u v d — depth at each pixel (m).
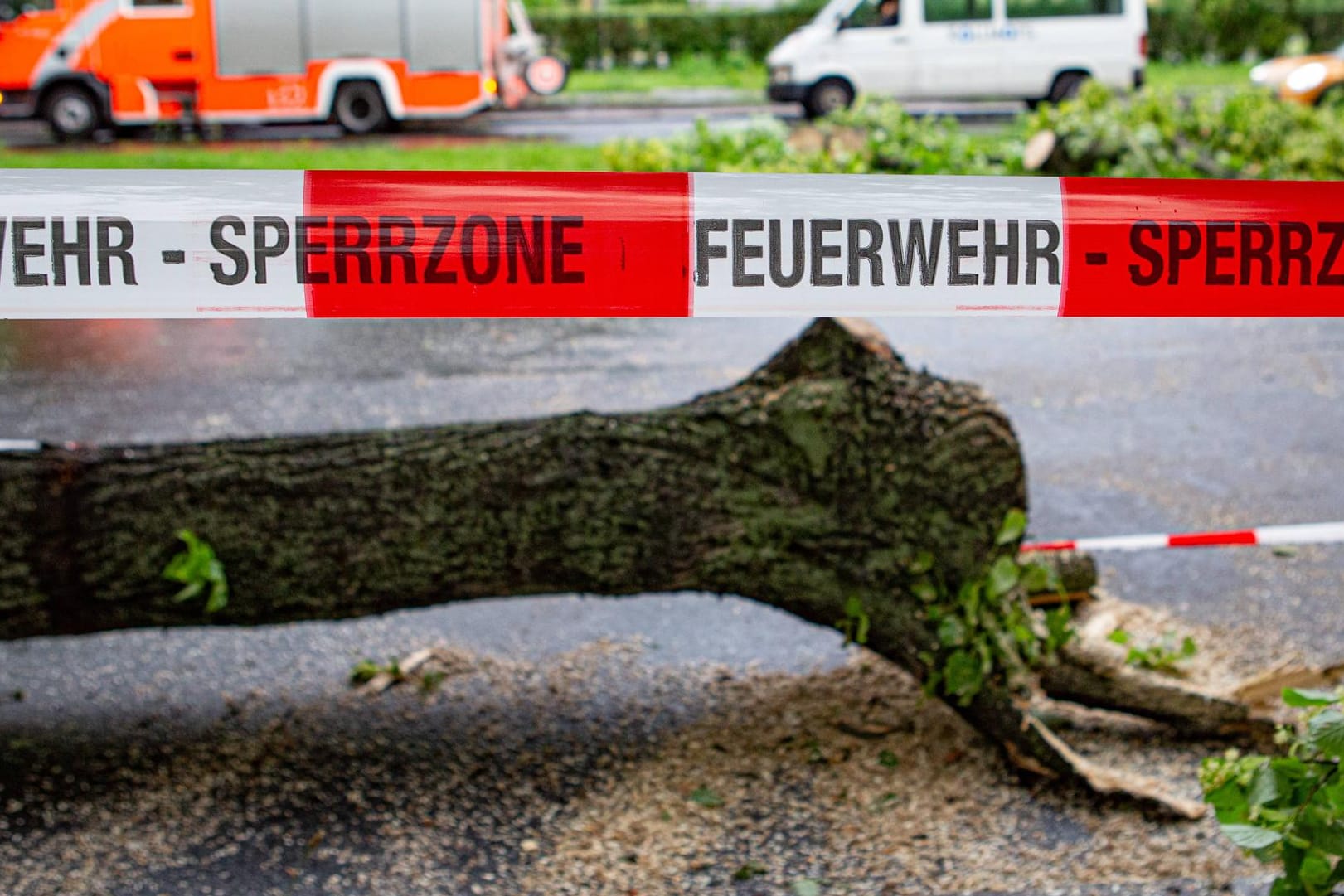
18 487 3.48
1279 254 2.80
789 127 13.63
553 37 26.78
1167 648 4.39
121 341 8.38
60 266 2.62
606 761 3.79
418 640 4.57
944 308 2.78
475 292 2.70
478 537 3.58
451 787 3.66
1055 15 16.75
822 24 17.06
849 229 2.72
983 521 3.65
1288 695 2.58
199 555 3.51
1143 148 11.05
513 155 13.91
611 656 4.46
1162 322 8.76
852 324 3.71
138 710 4.08
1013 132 15.43
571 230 2.68
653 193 2.69
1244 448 6.44
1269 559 5.21
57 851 3.35
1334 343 8.20
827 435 3.62
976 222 2.74
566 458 3.58
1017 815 3.51
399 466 3.57
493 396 7.22
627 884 3.23
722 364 7.84
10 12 15.33
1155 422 6.82
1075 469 6.18
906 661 3.74
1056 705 4.08
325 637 4.58
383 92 15.98
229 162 13.41
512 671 4.35
